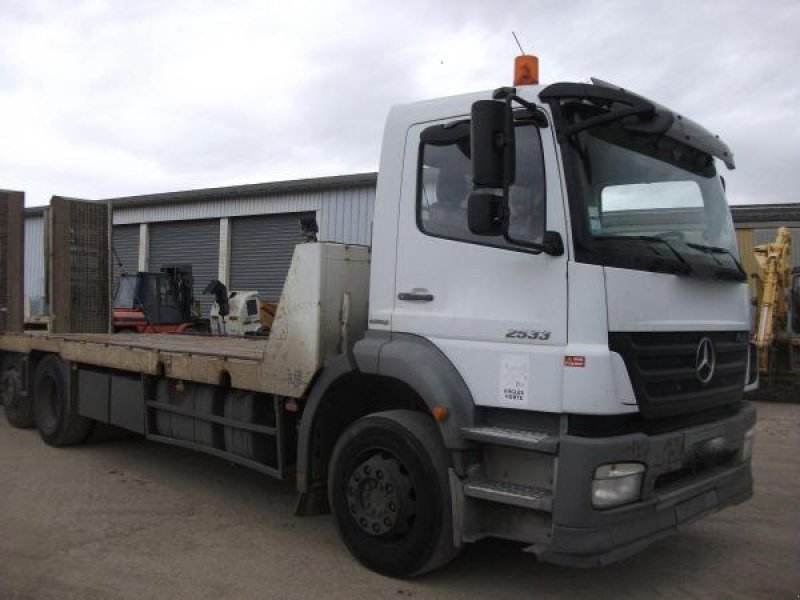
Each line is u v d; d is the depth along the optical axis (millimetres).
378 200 4727
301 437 4922
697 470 4336
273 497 6289
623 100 3973
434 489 4191
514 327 3977
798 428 10508
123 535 5191
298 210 21594
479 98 4312
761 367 13727
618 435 3760
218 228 24250
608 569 4766
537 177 3959
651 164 4324
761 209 22375
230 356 5863
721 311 4500
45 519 5480
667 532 3934
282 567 4656
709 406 4289
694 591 4430
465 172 4285
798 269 15344
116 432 8289
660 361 3963
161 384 6633
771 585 4535
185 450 8039
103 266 9953
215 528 5410
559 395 3779
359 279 5109
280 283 22406
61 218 9469
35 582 4305
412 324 4438
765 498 6598
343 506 4668
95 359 7406
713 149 4812
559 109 3918
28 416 8797
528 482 3973
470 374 4141
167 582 4375
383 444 4426
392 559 4398
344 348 4961
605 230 3900
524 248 3957
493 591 4367
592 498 3623
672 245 4266
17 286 9938
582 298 3740
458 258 4250
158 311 18469
